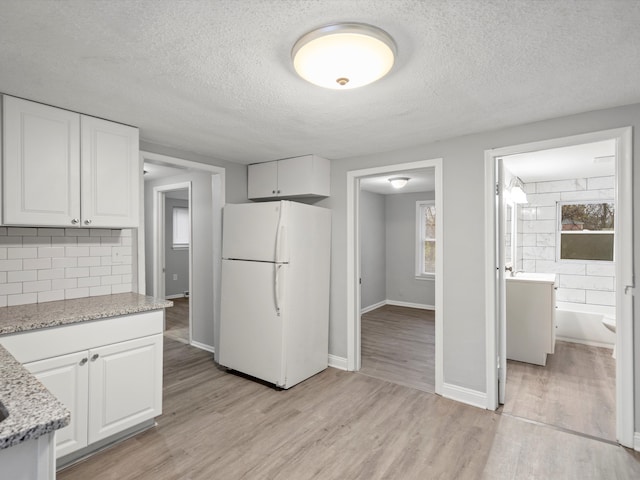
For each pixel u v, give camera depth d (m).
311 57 1.47
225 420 2.49
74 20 1.32
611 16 1.29
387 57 1.47
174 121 2.45
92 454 2.07
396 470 1.96
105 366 2.08
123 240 2.77
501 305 2.70
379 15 1.30
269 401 2.79
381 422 2.47
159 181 5.03
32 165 2.07
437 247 2.88
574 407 2.68
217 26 1.36
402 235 6.53
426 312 6.02
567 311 4.32
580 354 3.88
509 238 4.32
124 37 1.44
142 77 1.79
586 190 4.49
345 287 3.49
